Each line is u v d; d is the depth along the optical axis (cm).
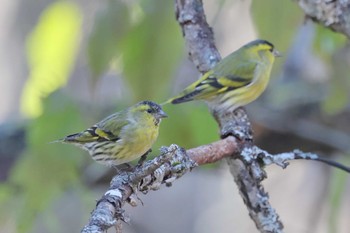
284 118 1304
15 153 1282
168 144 941
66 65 961
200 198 2025
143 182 636
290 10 809
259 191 739
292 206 1889
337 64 1027
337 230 934
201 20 870
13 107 1912
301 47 1320
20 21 1911
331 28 793
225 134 750
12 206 985
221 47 1673
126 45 828
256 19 814
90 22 943
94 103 927
